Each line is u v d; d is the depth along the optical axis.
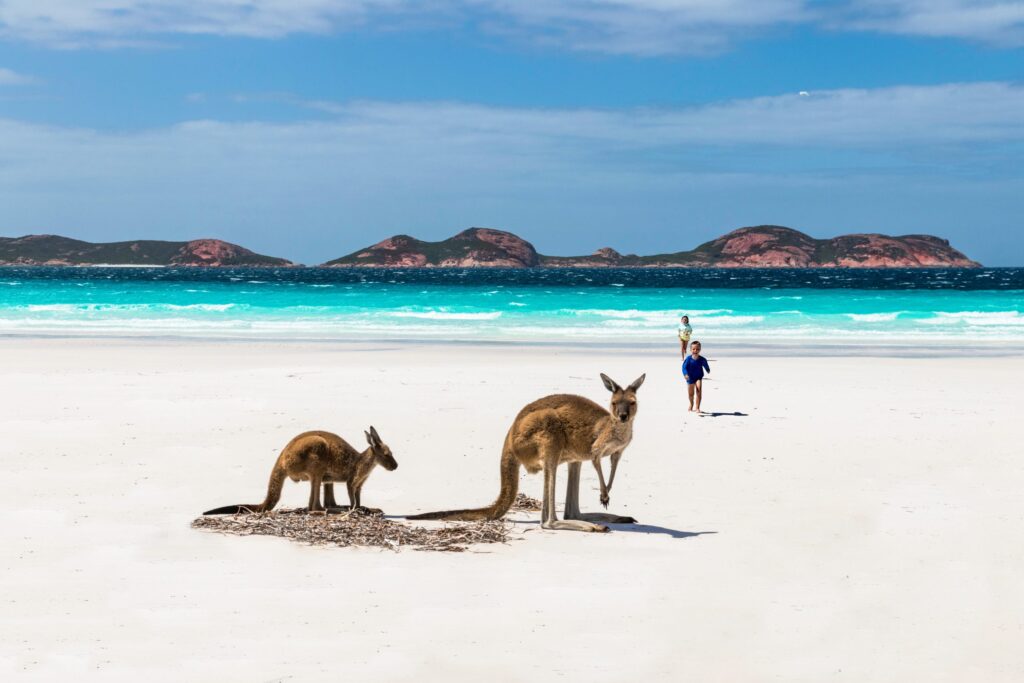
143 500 10.34
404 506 10.45
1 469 11.86
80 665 5.91
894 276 162.12
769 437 14.93
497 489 11.35
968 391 20.55
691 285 102.38
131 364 24.88
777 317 41.50
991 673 6.06
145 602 7.08
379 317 42.25
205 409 17.06
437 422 15.88
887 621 6.95
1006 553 8.63
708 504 10.57
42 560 8.08
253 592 7.35
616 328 38.41
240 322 39.78
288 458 9.55
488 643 6.39
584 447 9.41
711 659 6.21
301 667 5.93
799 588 7.66
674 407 18.25
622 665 6.07
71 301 52.09
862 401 19.00
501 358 27.36
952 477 11.98
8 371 22.98
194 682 5.68
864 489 11.28
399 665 5.99
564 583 7.71
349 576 7.80
